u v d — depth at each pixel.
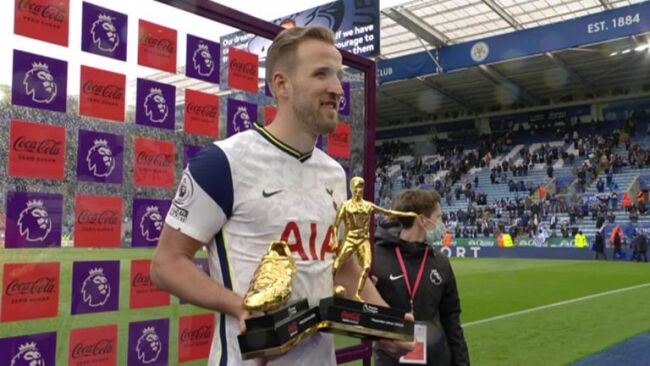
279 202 1.54
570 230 23.78
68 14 2.09
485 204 29.59
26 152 1.99
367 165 3.15
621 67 26.47
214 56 2.54
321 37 1.55
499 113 34.41
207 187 1.47
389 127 38.72
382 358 2.89
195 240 1.48
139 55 2.29
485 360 6.01
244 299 1.30
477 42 21.19
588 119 31.67
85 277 2.19
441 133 36.59
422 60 22.31
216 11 2.41
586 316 8.88
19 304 2.00
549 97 32.12
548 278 14.79
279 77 1.58
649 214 24.20
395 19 21.61
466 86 29.73
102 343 2.27
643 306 9.90
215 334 1.58
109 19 2.20
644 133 29.59
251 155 1.53
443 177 34.25
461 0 20.16
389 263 2.99
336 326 1.46
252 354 1.29
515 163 32.28
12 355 2.02
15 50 1.96
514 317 8.82
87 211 2.17
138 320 2.40
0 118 1.93
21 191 1.99
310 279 1.56
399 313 1.61
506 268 17.98
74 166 2.14
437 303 2.99
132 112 2.30
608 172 27.98
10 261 2.00
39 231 2.03
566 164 30.16
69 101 2.10
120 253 2.37
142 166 2.34
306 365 1.54
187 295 1.43
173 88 2.44
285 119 1.59
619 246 22.08
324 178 1.70
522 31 20.12
